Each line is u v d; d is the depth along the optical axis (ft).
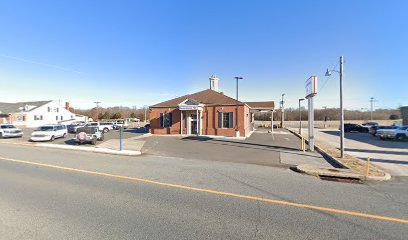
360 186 24.49
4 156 43.04
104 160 38.83
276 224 14.78
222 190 21.89
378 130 88.02
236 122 85.51
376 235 13.50
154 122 94.68
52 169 31.09
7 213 16.16
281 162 37.96
